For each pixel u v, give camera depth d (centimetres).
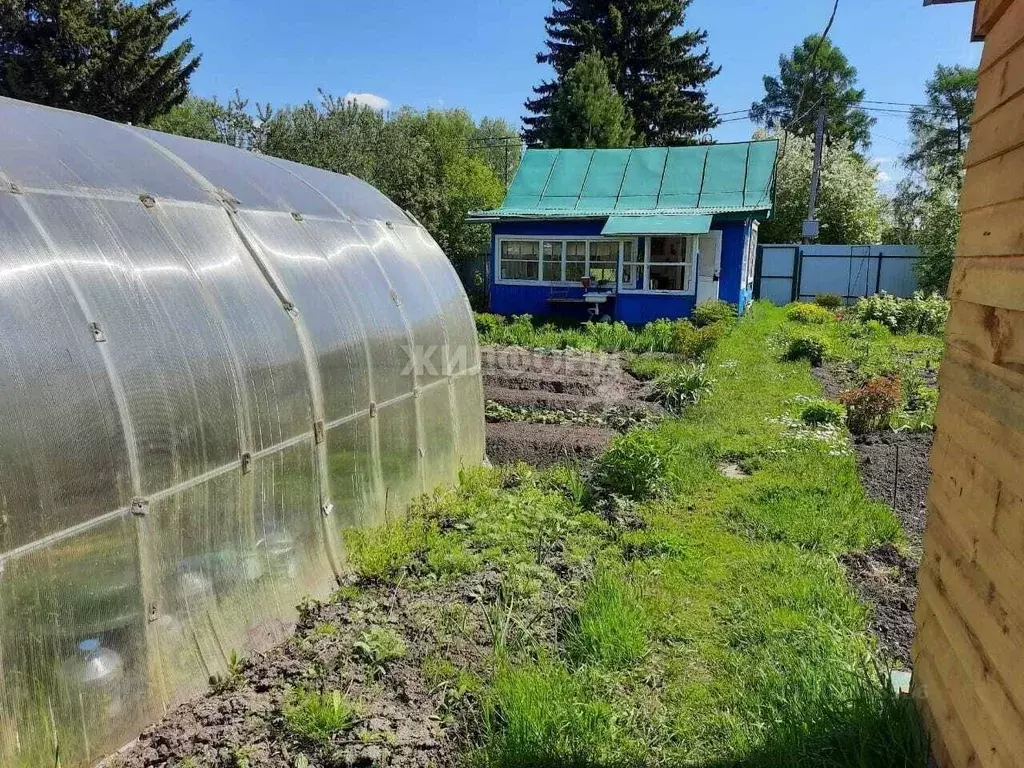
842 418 861
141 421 294
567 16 3803
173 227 365
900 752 276
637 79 3731
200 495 327
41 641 249
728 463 724
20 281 266
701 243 1786
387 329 520
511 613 400
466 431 675
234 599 350
